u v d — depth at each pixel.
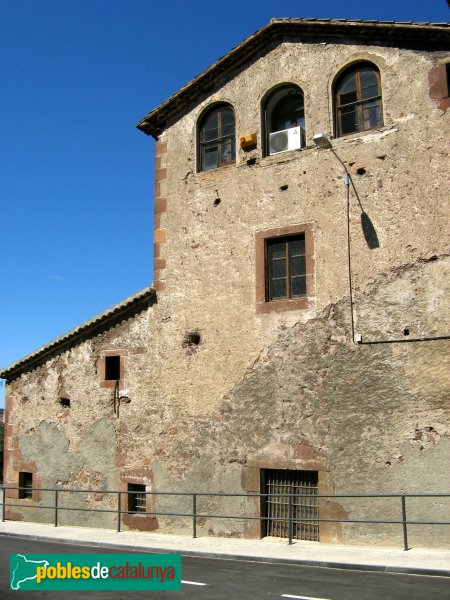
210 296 13.85
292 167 13.35
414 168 12.08
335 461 11.78
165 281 14.52
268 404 12.70
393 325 11.74
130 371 14.62
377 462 11.42
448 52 12.20
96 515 14.47
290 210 13.19
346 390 11.94
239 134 14.17
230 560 10.66
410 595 7.96
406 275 11.81
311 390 12.28
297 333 12.64
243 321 13.31
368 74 13.01
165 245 14.70
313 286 12.63
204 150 14.84
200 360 13.70
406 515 11.05
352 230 12.45
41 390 15.88
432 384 11.23
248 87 14.26
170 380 14.01
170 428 13.79
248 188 13.81
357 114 12.99
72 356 15.55
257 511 12.48
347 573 9.41
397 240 12.00
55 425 15.48
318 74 13.41
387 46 12.75
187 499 13.28
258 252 13.39
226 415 13.14
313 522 12.10
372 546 11.19
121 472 14.28
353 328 12.09
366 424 11.64
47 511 15.25
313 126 13.25
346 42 13.23
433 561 9.67
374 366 11.77
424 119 12.15
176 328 14.16
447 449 10.91
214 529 12.88
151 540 12.44
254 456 12.65
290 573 9.50
